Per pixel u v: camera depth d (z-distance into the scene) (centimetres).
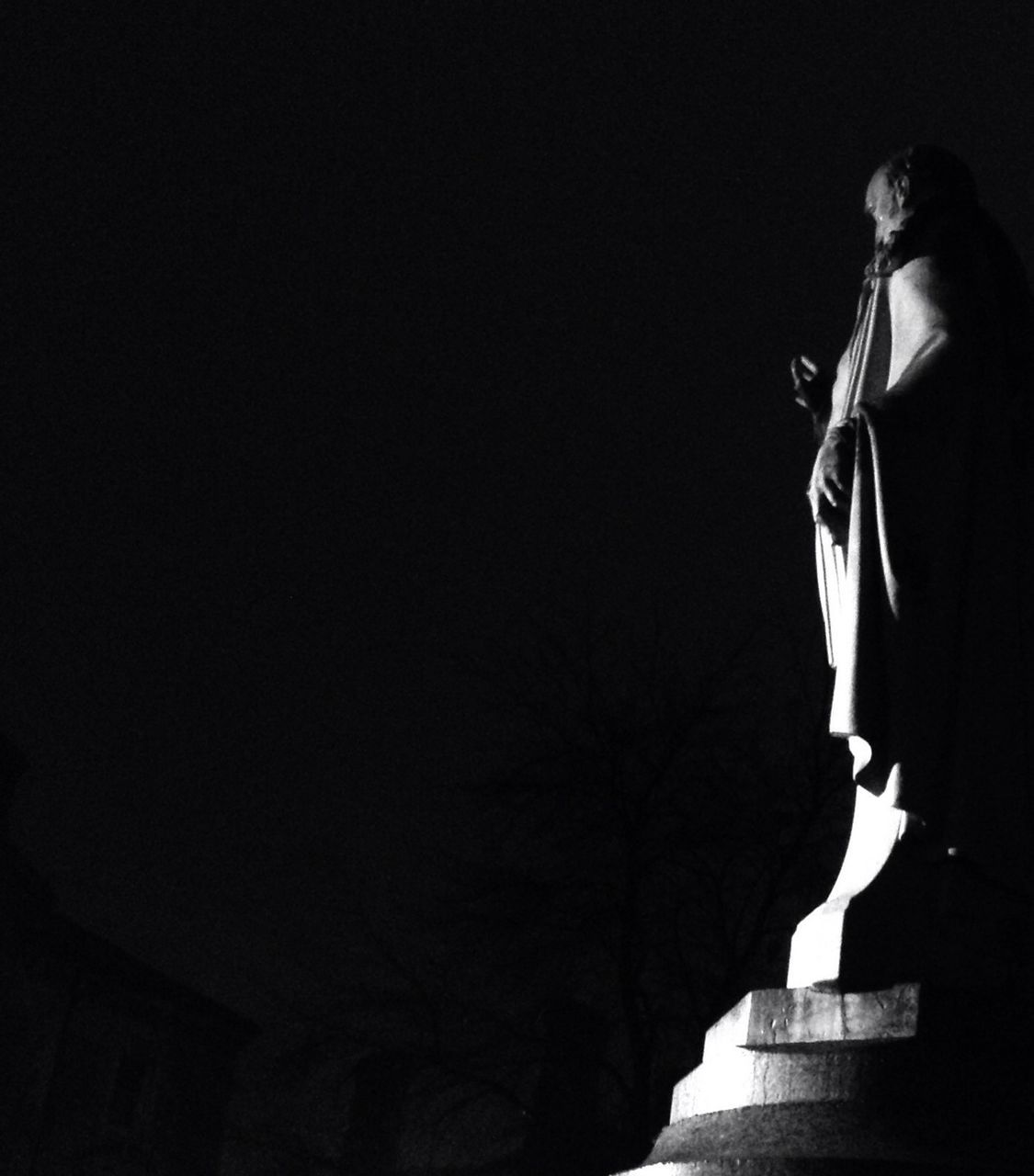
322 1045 1830
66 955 3191
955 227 463
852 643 405
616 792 1744
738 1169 332
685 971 1681
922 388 425
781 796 1727
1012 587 422
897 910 382
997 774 398
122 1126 3325
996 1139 335
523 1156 1670
